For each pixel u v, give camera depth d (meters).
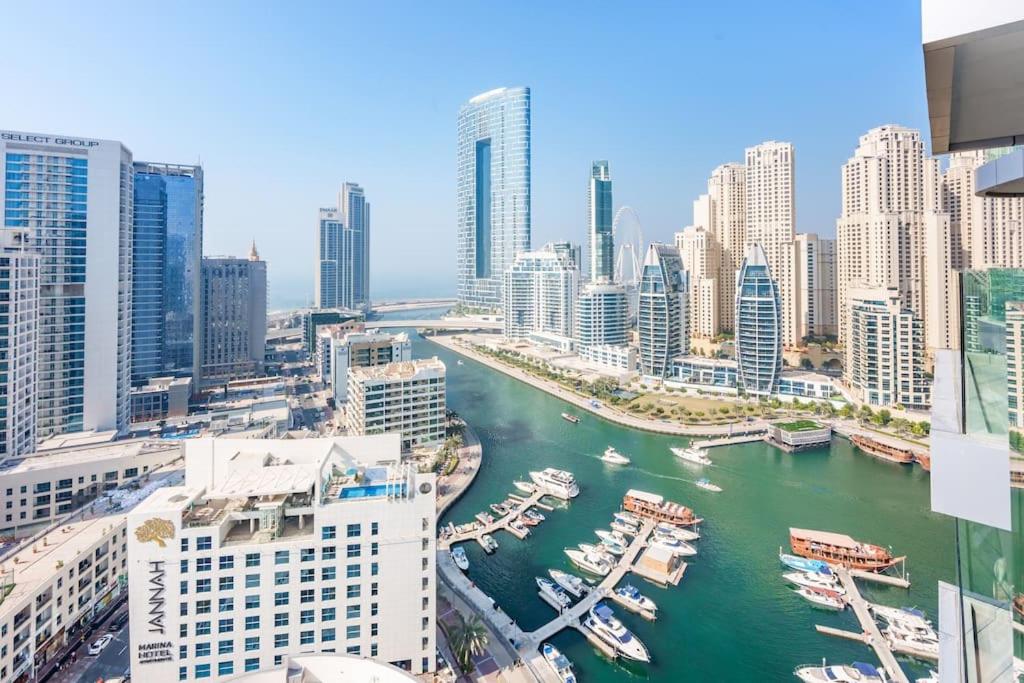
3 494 126.19
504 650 92.88
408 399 184.25
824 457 182.25
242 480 84.31
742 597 107.44
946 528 132.25
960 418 20.33
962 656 20.66
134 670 76.19
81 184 171.75
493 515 143.62
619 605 106.00
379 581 82.25
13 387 142.25
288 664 54.66
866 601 105.06
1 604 83.25
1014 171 17.06
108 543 104.06
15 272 142.62
